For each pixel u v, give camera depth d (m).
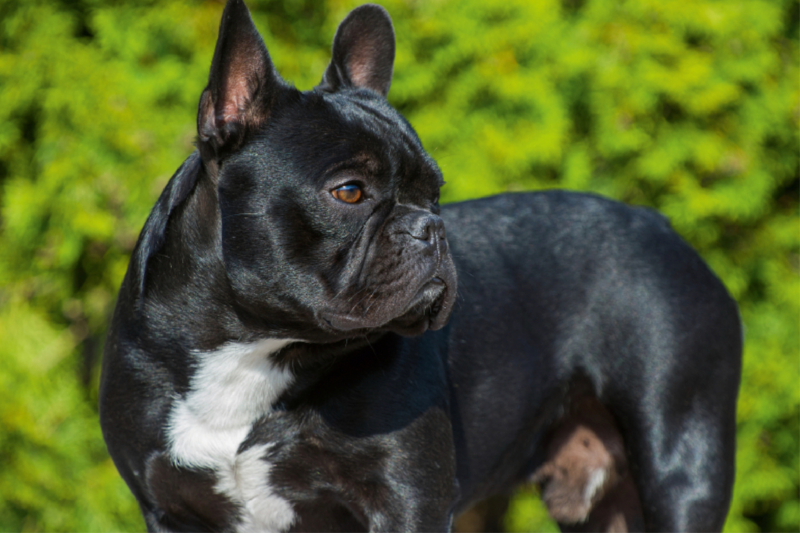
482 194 8.57
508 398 4.67
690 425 4.73
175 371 3.96
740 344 5.05
